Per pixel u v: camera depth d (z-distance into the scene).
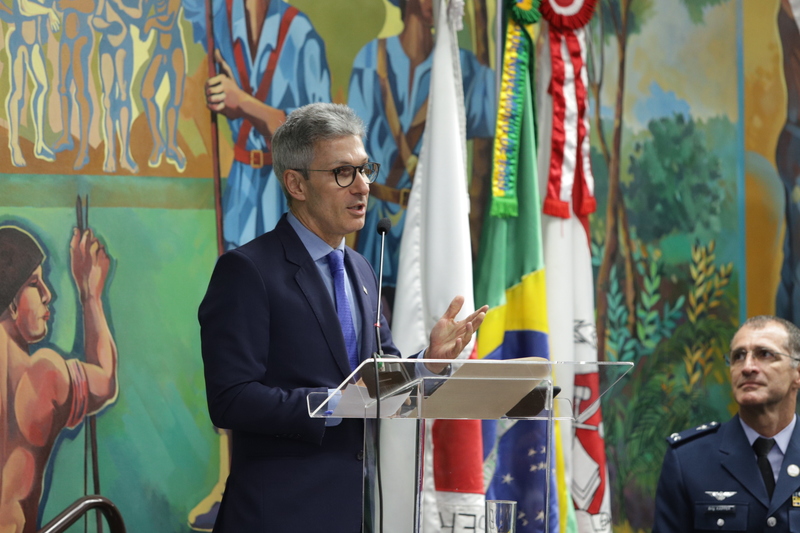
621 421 12.09
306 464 6.53
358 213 7.02
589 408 6.34
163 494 9.81
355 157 6.98
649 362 12.29
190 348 10.05
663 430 12.26
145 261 9.95
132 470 9.70
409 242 10.49
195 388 10.05
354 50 11.09
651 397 12.26
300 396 6.31
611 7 12.46
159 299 9.98
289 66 10.79
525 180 10.90
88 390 9.60
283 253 6.94
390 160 11.11
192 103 10.30
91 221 9.77
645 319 12.32
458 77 10.72
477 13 11.62
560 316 11.05
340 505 6.52
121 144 9.97
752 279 12.80
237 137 10.47
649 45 12.61
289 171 7.05
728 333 12.66
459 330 6.34
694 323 12.53
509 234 10.98
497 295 10.68
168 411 9.91
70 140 9.77
